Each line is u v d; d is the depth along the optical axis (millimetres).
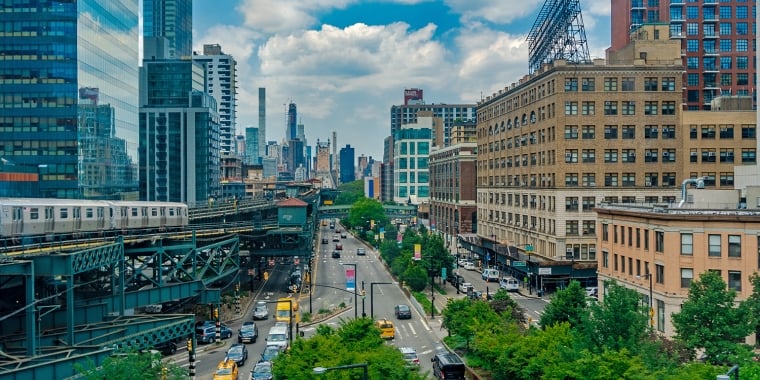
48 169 126562
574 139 100438
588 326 43656
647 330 50219
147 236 65562
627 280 70438
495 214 135625
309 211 134000
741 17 141375
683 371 35719
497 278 111500
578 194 100188
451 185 170500
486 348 49031
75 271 47594
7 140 126312
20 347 47312
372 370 38844
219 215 106250
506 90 126688
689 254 61438
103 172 141000
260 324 77438
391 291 102812
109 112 144875
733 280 60406
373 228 181375
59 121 126625
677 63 100938
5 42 125938
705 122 100688
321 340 44125
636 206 73812
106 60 143625
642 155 100562
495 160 135875
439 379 50344
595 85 100438
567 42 110812
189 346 51281
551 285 99312
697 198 73812
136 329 53656
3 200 55031
